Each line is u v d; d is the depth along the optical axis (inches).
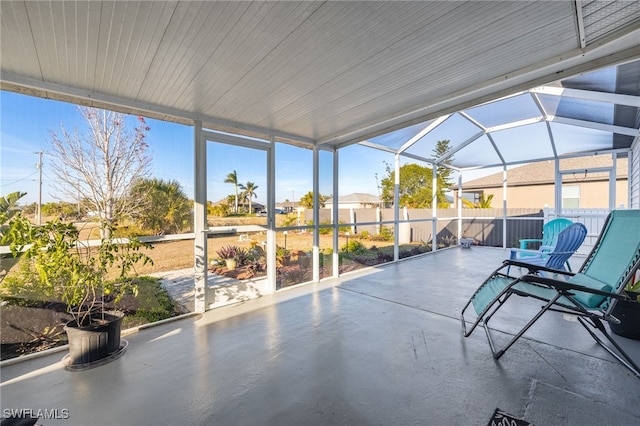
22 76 101.4
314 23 76.5
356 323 127.3
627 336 107.6
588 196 377.1
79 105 117.0
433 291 176.1
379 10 72.4
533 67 104.8
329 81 112.2
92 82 108.0
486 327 111.7
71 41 81.5
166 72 101.3
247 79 108.1
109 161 124.1
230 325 127.6
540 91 166.4
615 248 109.0
